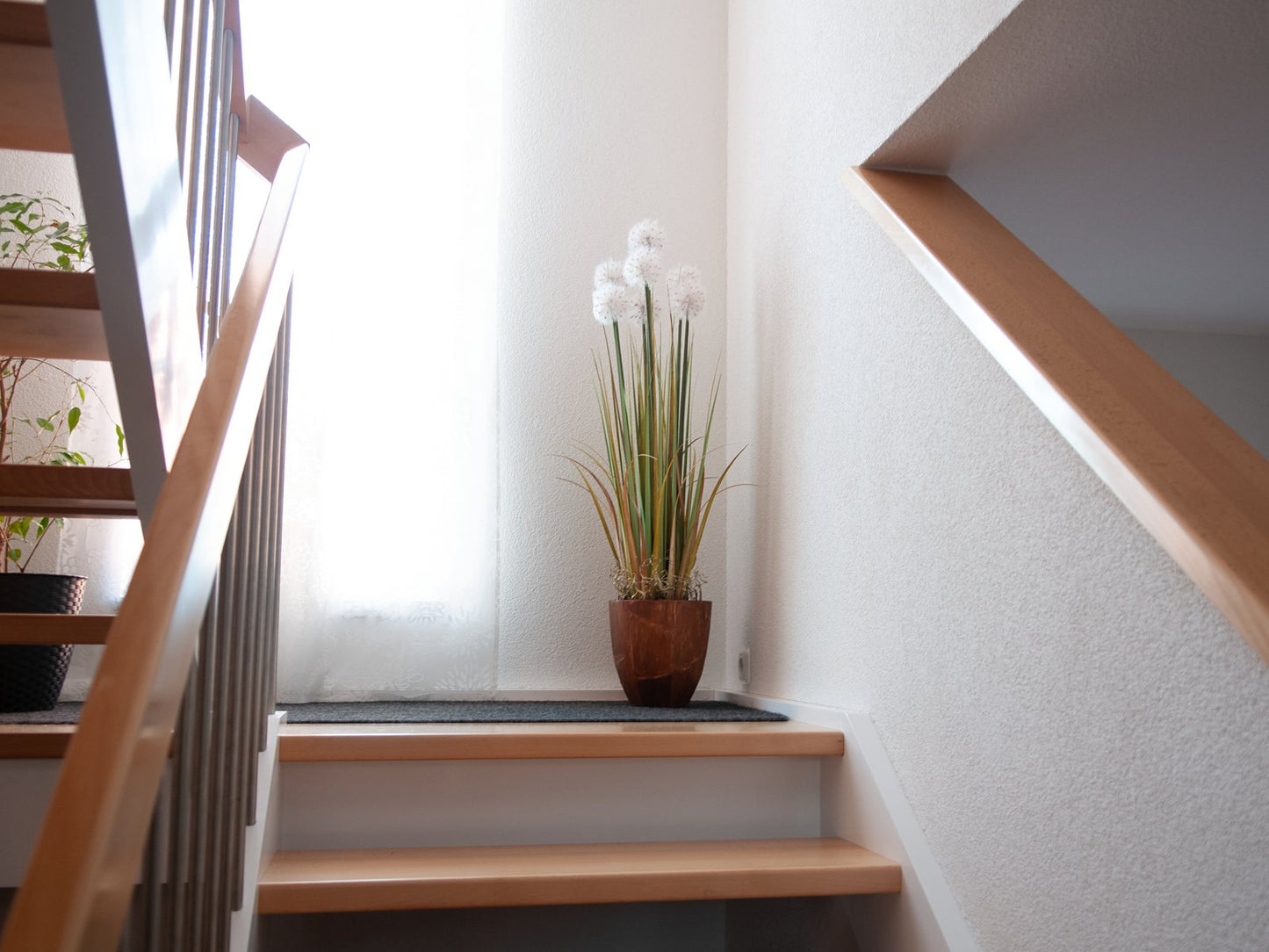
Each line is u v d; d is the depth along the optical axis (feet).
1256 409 10.62
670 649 8.43
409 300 9.86
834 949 6.43
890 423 6.34
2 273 4.37
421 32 10.27
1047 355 4.46
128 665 2.45
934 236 5.57
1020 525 4.88
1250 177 6.51
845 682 6.91
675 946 8.09
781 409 8.52
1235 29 4.78
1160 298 9.37
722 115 10.86
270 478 5.68
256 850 5.12
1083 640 4.38
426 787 6.11
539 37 10.66
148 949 3.33
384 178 9.99
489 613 9.60
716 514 10.23
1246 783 3.47
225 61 5.90
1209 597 3.31
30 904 1.94
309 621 9.19
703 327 10.44
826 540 7.36
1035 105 5.60
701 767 6.51
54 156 9.38
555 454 10.10
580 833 6.28
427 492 9.64
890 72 6.21
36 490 4.86
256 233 5.02
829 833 6.60
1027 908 4.71
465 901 5.22
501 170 10.41
